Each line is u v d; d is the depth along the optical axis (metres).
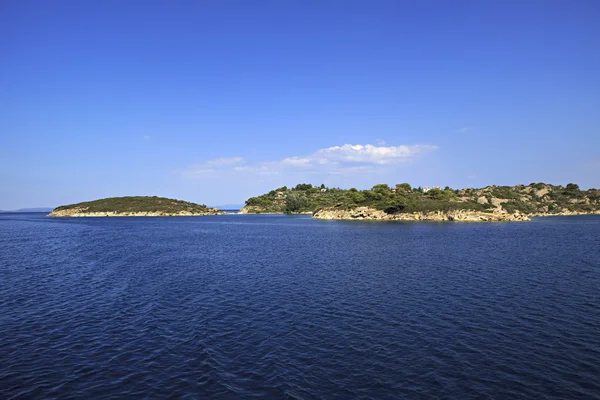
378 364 19.91
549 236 87.62
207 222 186.50
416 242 77.31
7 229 135.75
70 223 182.00
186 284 39.59
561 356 20.75
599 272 43.25
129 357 20.98
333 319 27.38
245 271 47.12
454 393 16.95
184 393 17.03
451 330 24.83
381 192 193.88
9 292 36.16
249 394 16.91
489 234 94.50
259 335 24.28
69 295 35.00
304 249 69.69
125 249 71.94
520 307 29.78
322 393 16.97
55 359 20.77
